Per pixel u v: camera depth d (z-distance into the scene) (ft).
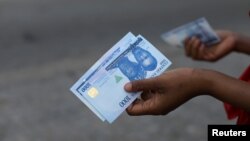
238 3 30.91
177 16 29.71
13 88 17.04
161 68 5.01
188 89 4.91
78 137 13.35
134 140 13.02
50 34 26.14
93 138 13.24
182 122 13.76
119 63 5.01
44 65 19.97
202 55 7.88
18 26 28.32
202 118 13.98
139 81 4.87
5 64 20.47
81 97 4.93
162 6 32.30
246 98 4.78
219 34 7.74
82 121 14.16
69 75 18.38
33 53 22.15
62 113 14.76
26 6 33.63
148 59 5.03
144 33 25.81
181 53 19.99
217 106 14.60
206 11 30.22
